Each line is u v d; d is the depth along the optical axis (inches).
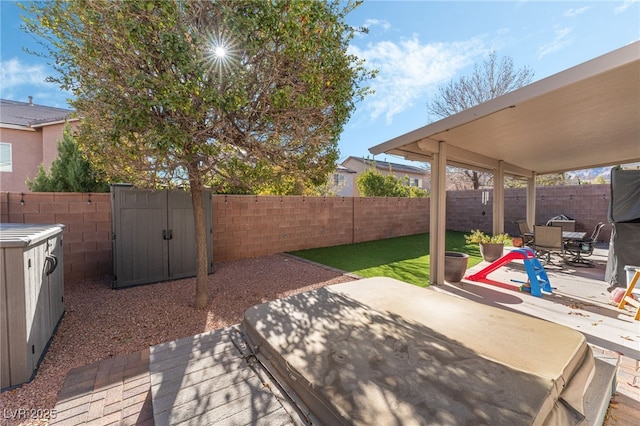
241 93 120.2
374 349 82.2
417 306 117.3
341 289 141.2
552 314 150.6
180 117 124.9
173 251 212.2
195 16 117.1
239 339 101.3
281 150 152.8
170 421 63.7
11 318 93.4
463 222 526.6
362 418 56.4
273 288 196.4
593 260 282.5
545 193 429.7
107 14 108.4
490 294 183.2
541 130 177.2
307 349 82.7
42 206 195.2
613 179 198.4
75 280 206.7
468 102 593.6
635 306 151.3
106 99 118.8
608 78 104.1
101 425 77.4
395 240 430.3
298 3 114.2
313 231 358.9
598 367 90.0
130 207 195.2
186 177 168.1
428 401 60.6
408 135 170.2
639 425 76.5
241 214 295.3
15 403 86.7
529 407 58.6
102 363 107.3
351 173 871.7
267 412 66.9
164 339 126.4
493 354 79.4
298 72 132.2
